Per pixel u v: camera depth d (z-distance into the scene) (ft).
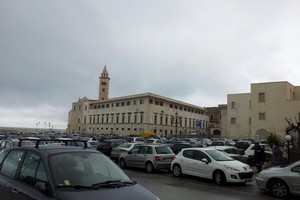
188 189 37.88
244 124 245.86
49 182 14.53
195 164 46.24
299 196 35.06
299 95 210.59
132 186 15.72
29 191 15.15
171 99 359.25
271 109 202.18
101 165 17.35
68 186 14.49
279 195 34.76
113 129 372.58
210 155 45.29
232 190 38.55
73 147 18.44
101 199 13.50
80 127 438.40
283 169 35.32
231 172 41.29
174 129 363.15
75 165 16.24
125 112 358.43
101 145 89.51
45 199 13.96
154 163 53.93
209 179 46.70
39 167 15.85
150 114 330.54
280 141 75.31
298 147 61.00
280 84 200.95
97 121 404.16
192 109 399.85
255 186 42.04
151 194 15.15
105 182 15.61
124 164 61.11
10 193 16.35
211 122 417.28
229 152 71.41
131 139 157.99
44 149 17.02
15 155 18.63
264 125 203.51
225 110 335.06
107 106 389.80
